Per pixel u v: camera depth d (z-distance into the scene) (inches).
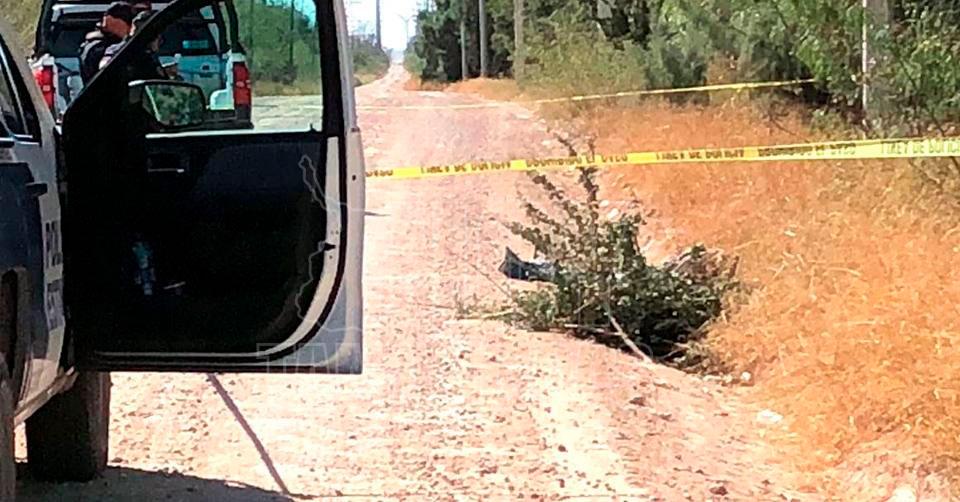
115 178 246.2
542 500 281.7
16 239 220.2
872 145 420.2
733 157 464.1
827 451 309.6
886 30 430.9
